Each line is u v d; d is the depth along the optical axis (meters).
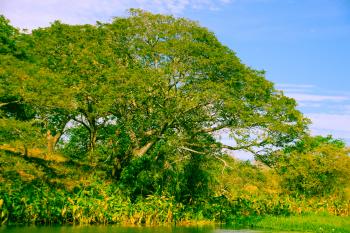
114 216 22.44
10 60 21.42
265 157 26.58
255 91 25.72
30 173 23.48
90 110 26.50
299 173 35.72
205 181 29.20
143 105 26.19
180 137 26.67
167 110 25.38
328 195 37.06
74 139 33.69
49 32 27.22
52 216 20.89
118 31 26.86
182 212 25.08
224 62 25.48
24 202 20.33
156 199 24.53
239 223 25.44
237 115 25.55
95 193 24.50
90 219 21.59
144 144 28.12
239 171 28.66
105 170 29.14
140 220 22.88
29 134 20.53
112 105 25.67
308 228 23.30
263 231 21.95
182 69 25.20
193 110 26.09
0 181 22.14
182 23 26.84
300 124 25.70
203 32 26.61
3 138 20.09
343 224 25.00
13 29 25.36
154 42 26.83
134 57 26.94
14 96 22.16
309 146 26.89
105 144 29.55
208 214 26.58
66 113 25.56
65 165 29.48
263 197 31.94
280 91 26.75
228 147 26.91
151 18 27.03
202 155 28.41
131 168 27.48
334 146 39.38
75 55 25.95
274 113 25.80
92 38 27.23
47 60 25.91
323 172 36.84
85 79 25.00
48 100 21.86
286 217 27.75
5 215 19.69
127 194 26.06
